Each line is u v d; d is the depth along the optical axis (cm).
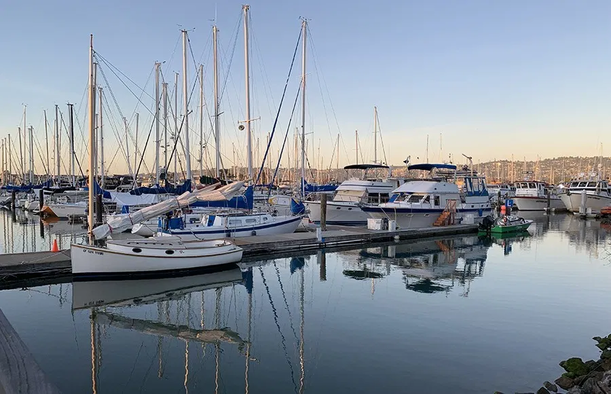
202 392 812
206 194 1809
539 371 878
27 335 1120
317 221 3400
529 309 1293
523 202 5434
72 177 4772
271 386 830
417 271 1892
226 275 1806
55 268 1702
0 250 2402
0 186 6625
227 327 1178
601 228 3597
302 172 3491
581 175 7338
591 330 1115
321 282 1689
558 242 2783
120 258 1642
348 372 884
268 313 1296
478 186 3609
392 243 2722
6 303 1400
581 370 833
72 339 1094
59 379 869
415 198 3222
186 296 1503
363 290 1549
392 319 1209
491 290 1528
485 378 849
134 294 1521
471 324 1160
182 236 2173
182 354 993
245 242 2253
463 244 2712
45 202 4244
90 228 1647
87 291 1545
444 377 855
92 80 1647
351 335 1089
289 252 2347
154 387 835
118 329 1170
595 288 1549
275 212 3197
